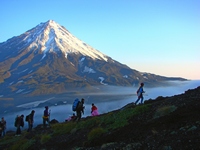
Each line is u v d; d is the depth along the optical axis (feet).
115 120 54.70
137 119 49.52
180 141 30.14
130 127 45.55
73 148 46.83
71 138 55.77
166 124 39.58
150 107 54.54
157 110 48.55
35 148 58.49
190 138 29.81
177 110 44.19
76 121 75.82
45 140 61.05
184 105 45.70
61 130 66.28
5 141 82.02
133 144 35.35
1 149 70.38
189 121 36.68
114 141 41.98
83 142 47.52
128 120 51.13
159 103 55.26
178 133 33.09
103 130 48.11
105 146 40.09
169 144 30.58
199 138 28.99
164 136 34.14
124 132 43.83
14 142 73.41
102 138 44.75
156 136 35.47
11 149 64.69
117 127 49.24
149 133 38.45
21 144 65.51
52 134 67.10
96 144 44.09
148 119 46.80
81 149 43.70
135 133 41.19
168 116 42.39
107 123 55.83
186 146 28.50
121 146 36.96
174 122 39.29
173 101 52.54
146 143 34.09
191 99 48.96
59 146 53.06
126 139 40.22
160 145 31.50
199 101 45.03
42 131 78.95
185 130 33.19
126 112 56.24
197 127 32.48
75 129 61.46
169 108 45.91
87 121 63.87
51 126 83.46
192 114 39.60
